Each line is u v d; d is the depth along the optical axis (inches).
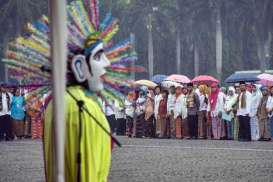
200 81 1929.1
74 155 362.9
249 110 1582.2
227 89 1785.2
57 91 323.9
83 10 381.1
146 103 1795.0
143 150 1314.0
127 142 1582.2
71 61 375.9
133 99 1818.4
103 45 383.2
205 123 1674.5
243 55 4766.2
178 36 4936.0
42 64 369.7
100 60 378.3
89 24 381.4
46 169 368.5
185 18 4758.9
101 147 369.7
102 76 382.0
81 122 364.2
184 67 5280.5
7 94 1764.3
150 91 1806.1
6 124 1754.4
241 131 1592.0
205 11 4562.0
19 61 369.1
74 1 381.1
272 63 5024.6
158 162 1056.2
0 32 4256.9
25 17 4195.4
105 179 373.4
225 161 1061.1
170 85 1834.4
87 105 369.1
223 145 1429.6
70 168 363.3
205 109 1669.5
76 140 363.6
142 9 5017.2
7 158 1160.8
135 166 996.6
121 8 5073.8
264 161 1057.5
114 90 387.2
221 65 4495.6
